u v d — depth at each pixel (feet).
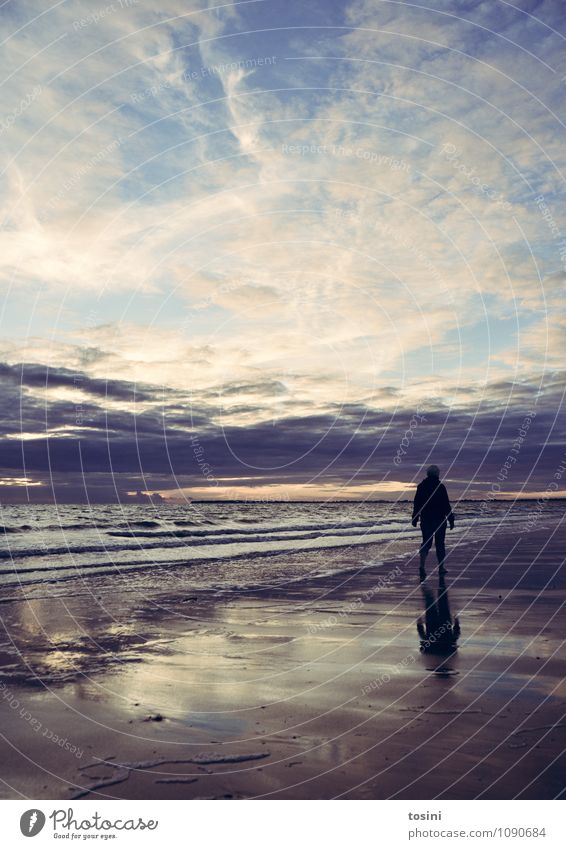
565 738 12.23
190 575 37.27
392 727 12.91
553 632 21.40
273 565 42.55
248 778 10.78
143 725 13.24
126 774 10.94
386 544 58.44
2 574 37.17
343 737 12.44
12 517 95.71
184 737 12.57
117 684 16.21
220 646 20.22
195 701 14.83
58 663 18.29
